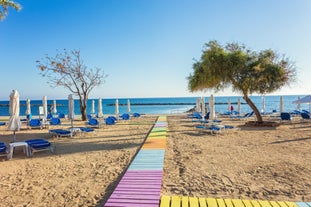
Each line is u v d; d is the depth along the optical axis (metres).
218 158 6.55
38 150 7.45
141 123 16.80
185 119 18.95
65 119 21.11
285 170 5.39
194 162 6.17
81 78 19.45
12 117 8.10
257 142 8.74
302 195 4.05
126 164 6.15
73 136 11.08
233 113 20.77
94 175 5.32
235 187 4.44
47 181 5.00
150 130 12.82
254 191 4.25
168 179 4.91
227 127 11.06
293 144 8.27
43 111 17.19
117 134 11.55
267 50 13.79
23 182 4.97
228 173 5.25
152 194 3.97
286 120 15.63
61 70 18.78
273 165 5.79
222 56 13.41
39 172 5.65
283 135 10.22
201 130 12.27
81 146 8.71
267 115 21.48
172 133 11.32
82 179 5.07
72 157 7.05
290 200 3.86
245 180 4.80
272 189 4.33
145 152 7.21
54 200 4.04
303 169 5.44
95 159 6.75
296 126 13.36
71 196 4.19
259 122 13.84
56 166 6.13
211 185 4.55
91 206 3.77
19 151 8.04
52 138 10.66
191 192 4.23
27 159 6.92
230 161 6.22
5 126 15.94
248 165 5.83
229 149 7.66
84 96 19.89
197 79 14.63
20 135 11.70
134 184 4.45
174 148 7.91
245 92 13.84
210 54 13.61
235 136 10.20
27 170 5.83
